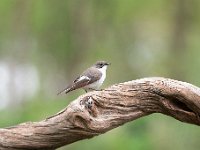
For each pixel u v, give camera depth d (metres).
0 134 9.91
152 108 10.71
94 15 40.12
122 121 10.48
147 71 39.72
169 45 38.81
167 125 24.56
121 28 41.03
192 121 10.79
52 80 43.88
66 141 10.12
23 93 43.56
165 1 39.62
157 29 41.91
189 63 32.09
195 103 10.57
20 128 9.98
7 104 41.44
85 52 40.47
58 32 40.62
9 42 42.91
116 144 23.23
